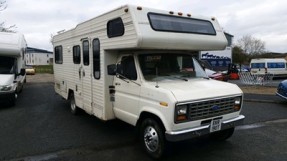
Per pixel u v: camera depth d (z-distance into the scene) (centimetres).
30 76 2727
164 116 451
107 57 597
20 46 1073
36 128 694
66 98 891
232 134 590
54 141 590
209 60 2377
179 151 530
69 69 838
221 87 512
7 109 940
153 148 491
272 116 827
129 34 499
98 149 543
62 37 888
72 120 777
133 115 539
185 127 455
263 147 552
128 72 555
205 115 473
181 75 573
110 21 563
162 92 457
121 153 522
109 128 690
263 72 2736
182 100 439
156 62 554
